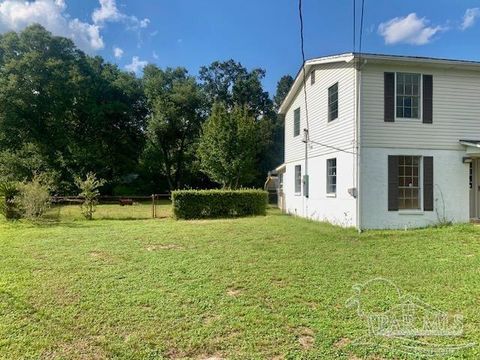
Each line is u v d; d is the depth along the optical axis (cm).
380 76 1088
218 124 2936
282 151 3984
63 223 1352
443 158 1116
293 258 701
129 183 3762
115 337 385
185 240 902
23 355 350
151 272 609
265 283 548
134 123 3838
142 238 936
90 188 1595
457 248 770
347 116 1142
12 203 1433
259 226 1153
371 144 1083
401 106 1109
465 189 1125
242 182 3044
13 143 3042
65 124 3250
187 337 381
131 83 3797
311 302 475
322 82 1343
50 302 479
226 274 594
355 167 1089
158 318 427
